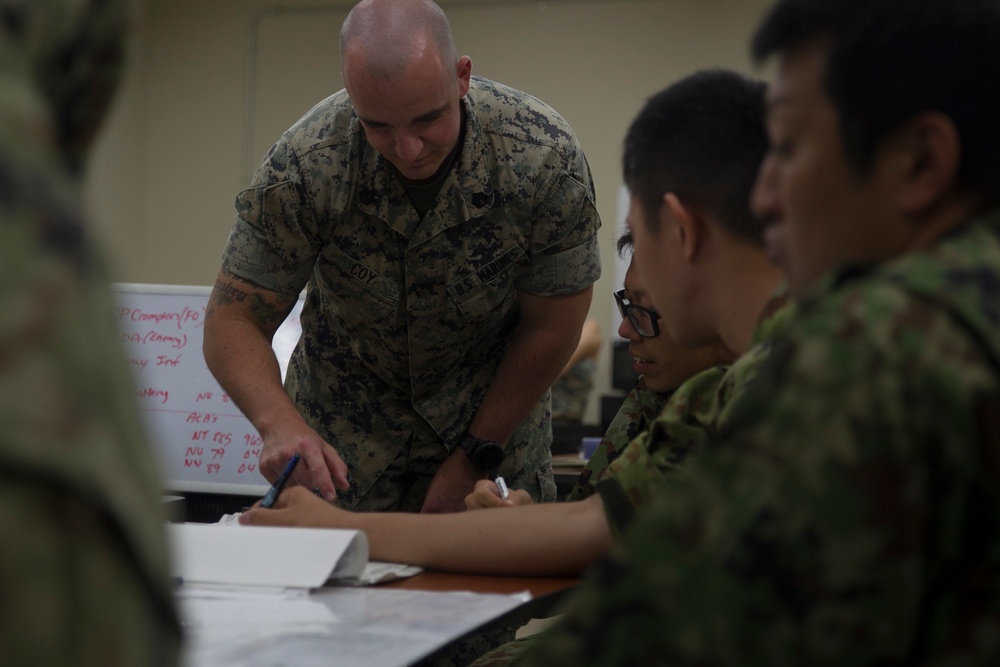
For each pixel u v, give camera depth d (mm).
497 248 1918
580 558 1185
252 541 1154
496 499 1478
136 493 365
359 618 969
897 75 589
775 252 709
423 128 1729
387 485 2053
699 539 533
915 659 542
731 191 1026
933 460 520
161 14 6203
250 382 1871
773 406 539
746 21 5496
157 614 376
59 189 384
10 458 327
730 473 537
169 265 6238
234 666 797
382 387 2039
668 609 527
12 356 339
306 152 1865
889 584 512
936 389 519
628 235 1543
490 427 1976
